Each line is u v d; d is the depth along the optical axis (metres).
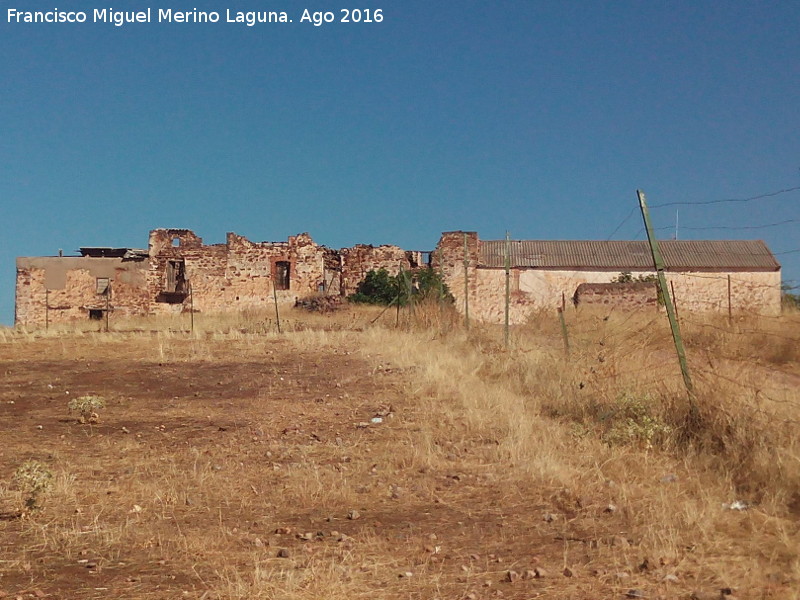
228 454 12.27
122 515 9.16
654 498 9.56
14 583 7.08
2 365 23.36
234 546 8.20
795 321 22.12
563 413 14.78
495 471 11.16
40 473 9.57
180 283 50.34
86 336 32.59
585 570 7.48
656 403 13.29
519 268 48.34
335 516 9.30
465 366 20.75
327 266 52.53
